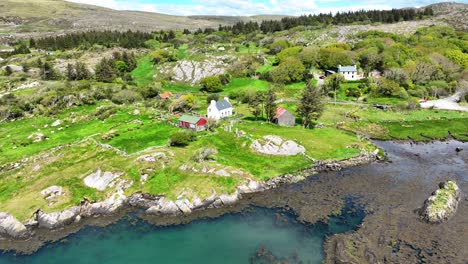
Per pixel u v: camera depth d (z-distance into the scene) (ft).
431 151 290.76
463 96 439.22
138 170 235.40
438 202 188.85
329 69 588.91
